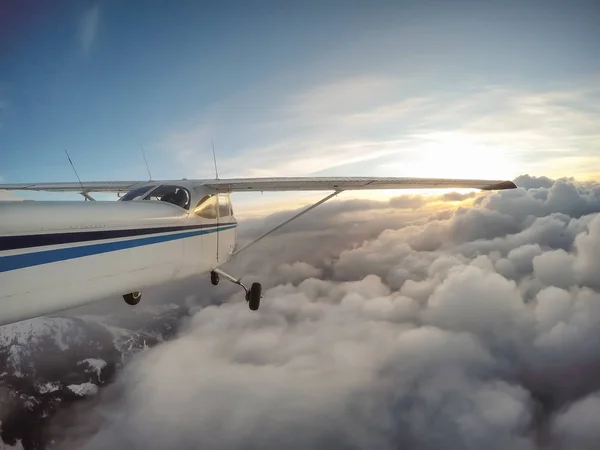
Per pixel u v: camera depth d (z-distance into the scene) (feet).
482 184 22.36
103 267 10.53
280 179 18.86
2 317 8.07
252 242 22.26
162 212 13.79
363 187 20.72
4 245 7.73
